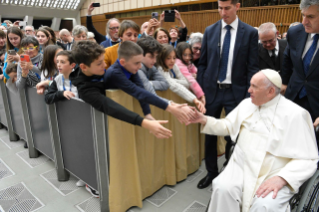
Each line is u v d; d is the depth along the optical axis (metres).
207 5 8.98
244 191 1.56
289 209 1.41
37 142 2.78
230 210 1.53
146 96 1.59
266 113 1.67
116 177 1.83
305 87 1.94
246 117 1.77
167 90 2.16
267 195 1.41
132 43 1.60
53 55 2.39
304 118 1.57
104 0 13.65
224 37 2.16
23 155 2.99
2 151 3.09
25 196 2.19
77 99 1.86
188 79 2.29
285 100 1.65
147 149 2.06
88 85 1.60
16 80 2.79
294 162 1.50
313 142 1.53
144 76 1.85
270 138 1.60
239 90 2.17
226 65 2.17
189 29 9.74
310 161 1.49
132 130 1.85
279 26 7.16
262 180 1.55
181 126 2.33
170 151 2.29
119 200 1.89
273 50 2.75
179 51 2.38
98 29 14.67
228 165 1.75
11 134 3.38
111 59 2.35
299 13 6.70
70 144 2.16
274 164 1.59
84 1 16.05
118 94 1.68
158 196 2.22
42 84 2.29
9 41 3.14
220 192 1.54
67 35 4.35
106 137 1.79
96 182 1.98
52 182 2.41
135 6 11.84
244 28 2.10
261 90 1.60
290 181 1.41
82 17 16.69
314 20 1.66
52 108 2.19
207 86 2.29
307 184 1.49
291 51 2.05
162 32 2.73
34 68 2.67
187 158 2.54
